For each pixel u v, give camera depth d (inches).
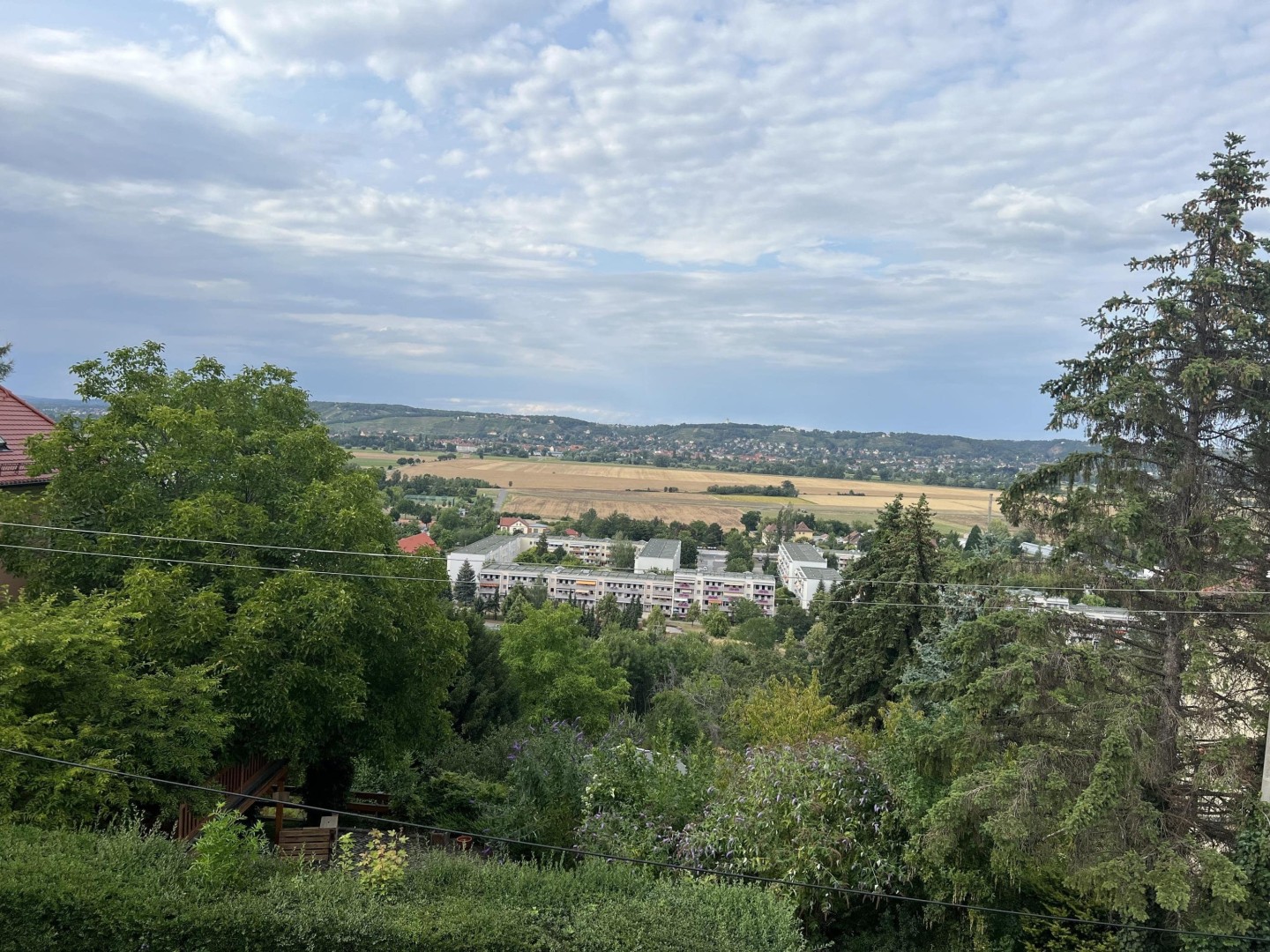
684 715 1213.1
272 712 556.1
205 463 641.0
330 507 646.5
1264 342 418.6
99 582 601.9
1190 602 417.1
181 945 318.3
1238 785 402.9
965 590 547.8
